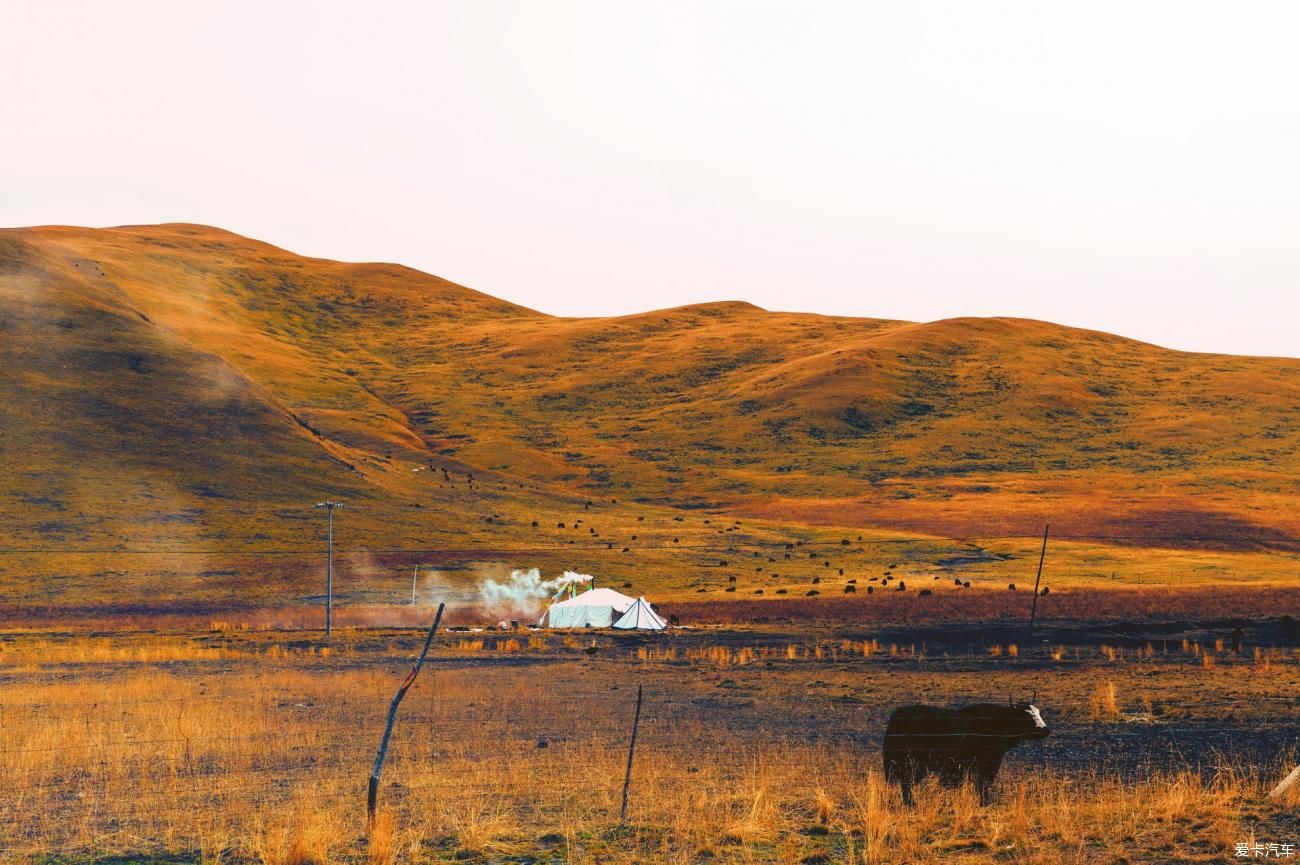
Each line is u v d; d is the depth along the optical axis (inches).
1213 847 983.0
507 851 1019.9
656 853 1005.2
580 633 4788.4
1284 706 2119.8
